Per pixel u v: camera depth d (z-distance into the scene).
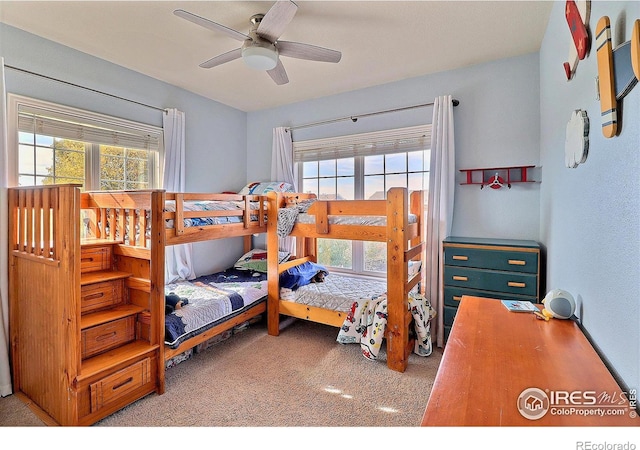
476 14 2.13
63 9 2.07
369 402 2.05
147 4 2.04
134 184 3.11
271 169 4.11
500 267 2.46
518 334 1.31
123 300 2.30
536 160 2.67
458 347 1.20
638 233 0.87
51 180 2.54
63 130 2.56
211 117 3.81
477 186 2.91
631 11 0.90
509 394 0.90
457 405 0.86
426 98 3.12
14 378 2.16
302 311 3.01
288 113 3.99
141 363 2.06
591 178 1.27
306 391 2.18
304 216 2.96
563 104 1.78
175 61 2.82
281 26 1.90
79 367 1.77
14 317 2.16
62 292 1.79
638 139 0.87
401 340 2.43
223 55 2.21
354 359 2.64
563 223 1.77
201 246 3.73
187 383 2.28
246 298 3.03
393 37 2.43
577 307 1.46
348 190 3.67
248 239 4.21
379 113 3.35
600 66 1.08
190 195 2.45
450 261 2.65
